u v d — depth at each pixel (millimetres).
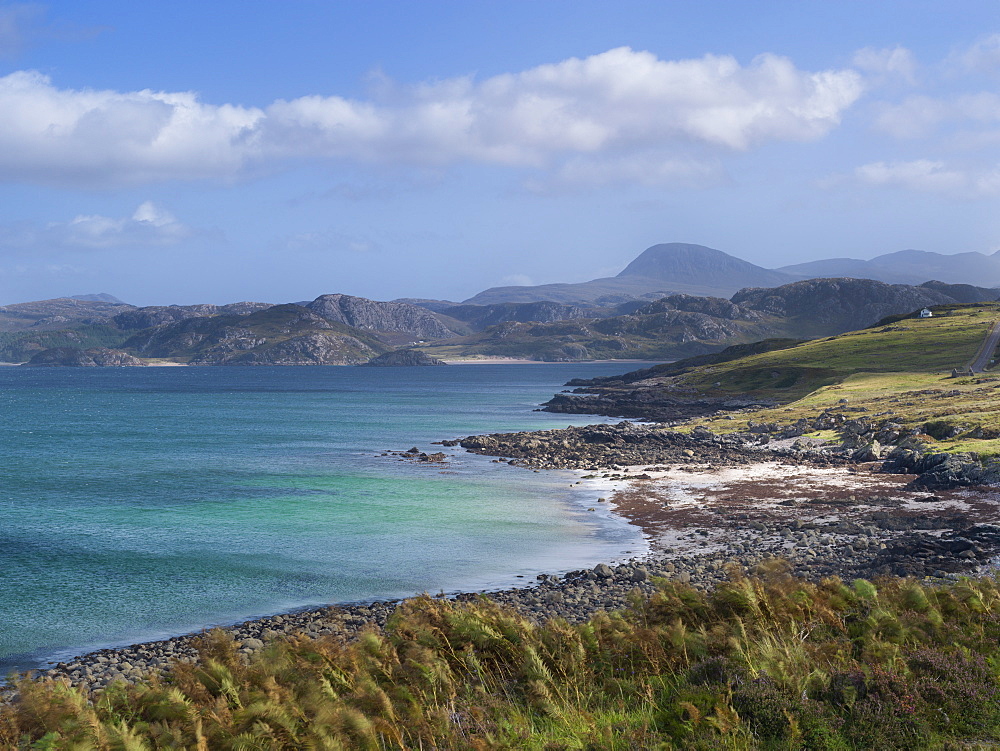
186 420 137250
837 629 15461
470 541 43438
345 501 56500
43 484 64688
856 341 199500
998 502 48125
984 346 165500
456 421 134500
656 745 10828
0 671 25531
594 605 29938
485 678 14469
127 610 32031
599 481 64875
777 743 10859
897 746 10742
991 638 14703
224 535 45531
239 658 15398
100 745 11625
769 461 74938
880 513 46438
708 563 36156
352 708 12273
